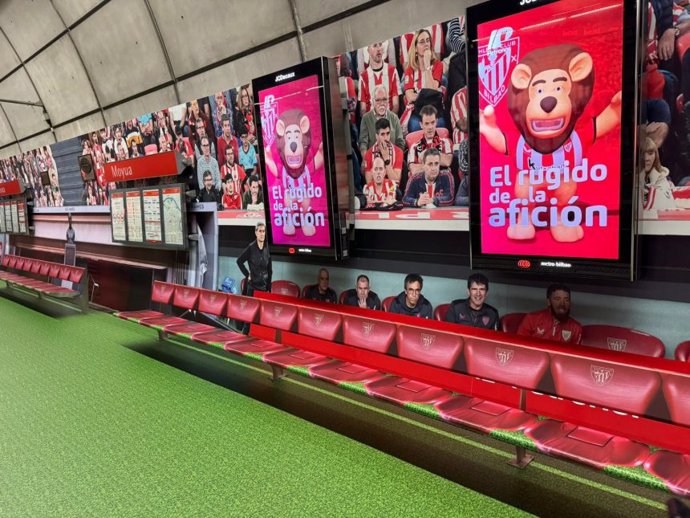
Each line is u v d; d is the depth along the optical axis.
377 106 3.86
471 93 3.11
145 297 7.05
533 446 2.49
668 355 2.74
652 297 2.77
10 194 10.45
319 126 4.02
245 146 5.08
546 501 2.72
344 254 4.20
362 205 4.13
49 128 10.56
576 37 2.66
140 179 6.69
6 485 3.07
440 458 3.21
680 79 2.53
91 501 2.88
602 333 2.97
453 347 3.39
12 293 10.30
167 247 6.13
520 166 2.99
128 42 7.14
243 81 6.06
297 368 3.78
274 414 3.94
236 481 3.02
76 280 8.23
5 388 4.68
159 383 4.69
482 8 2.97
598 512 2.61
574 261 2.88
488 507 2.68
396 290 4.01
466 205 3.46
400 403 3.06
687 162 2.57
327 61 3.91
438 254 3.69
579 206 2.81
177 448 3.45
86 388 4.62
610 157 2.65
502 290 3.37
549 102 2.81
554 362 2.92
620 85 2.56
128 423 3.86
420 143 3.65
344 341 4.10
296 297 4.86
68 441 3.60
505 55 2.93
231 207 5.41
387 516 2.64
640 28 2.48
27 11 8.42
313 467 3.15
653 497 2.72
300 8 5.02
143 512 2.76
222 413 3.99
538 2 2.75
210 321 5.84
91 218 8.16
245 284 5.40
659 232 2.71
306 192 4.27
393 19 4.42
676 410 2.50
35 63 9.33
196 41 6.25
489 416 2.84
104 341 6.29
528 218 3.01
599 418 2.87
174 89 7.10
